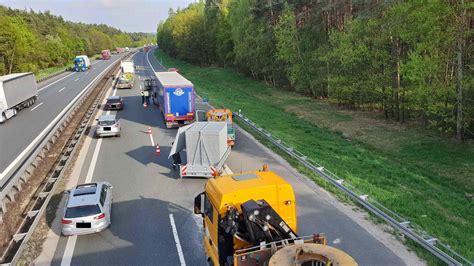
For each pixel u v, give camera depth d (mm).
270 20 60500
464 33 25797
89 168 22109
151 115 37000
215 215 10430
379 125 34344
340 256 7969
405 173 21531
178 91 30453
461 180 20891
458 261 11602
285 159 22469
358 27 36781
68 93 54938
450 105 28359
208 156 19578
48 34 141125
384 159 24656
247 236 10031
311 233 13680
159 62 119500
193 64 109250
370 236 13391
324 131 32875
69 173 21328
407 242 12914
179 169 20703
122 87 57875
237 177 11242
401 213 15469
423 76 28234
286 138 28141
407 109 36781
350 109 42031
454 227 14656
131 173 21172
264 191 10352
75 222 14102
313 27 49906
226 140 21062
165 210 16453
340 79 40344
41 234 14734
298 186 18188
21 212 16906
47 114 39781
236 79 74750
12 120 37438
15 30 88312
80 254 13266
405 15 29531
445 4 25984
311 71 49312
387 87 34906
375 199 16797
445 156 24781
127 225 15227
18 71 89062
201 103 43188
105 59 147625
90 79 72875
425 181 20531
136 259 12828
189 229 14758
